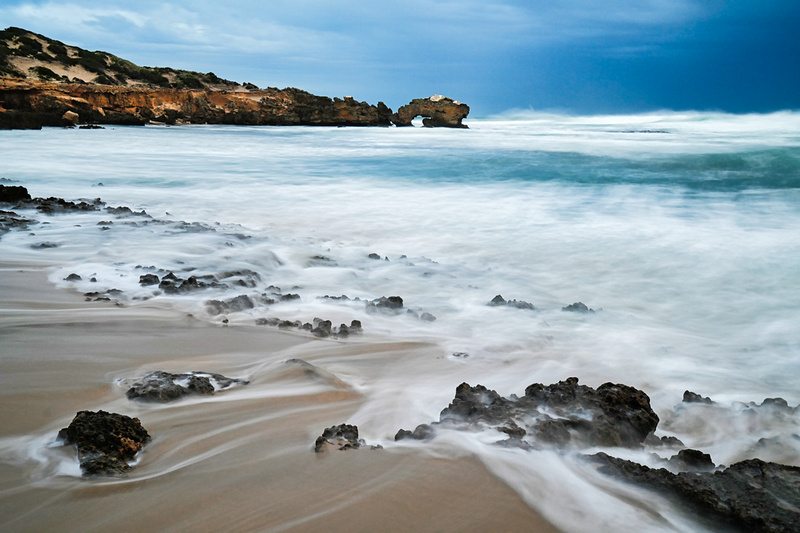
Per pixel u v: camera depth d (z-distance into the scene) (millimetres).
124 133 40562
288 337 4438
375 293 6285
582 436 2785
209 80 75875
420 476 2189
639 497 2240
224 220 10539
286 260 7352
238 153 25000
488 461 2324
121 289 5430
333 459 2330
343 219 10812
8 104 49688
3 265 6121
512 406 2988
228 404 3002
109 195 12938
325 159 22312
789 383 4102
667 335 5113
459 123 76438
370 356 4168
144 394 3004
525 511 2004
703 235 9250
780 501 2184
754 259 7789
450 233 9641
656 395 3805
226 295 5496
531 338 4840
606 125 76625
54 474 2203
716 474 2385
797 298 6285
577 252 8336
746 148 24281
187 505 1977
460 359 4227
